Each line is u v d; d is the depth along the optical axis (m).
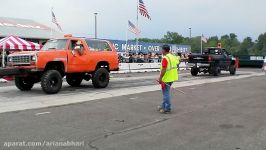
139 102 12.42
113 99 13.05
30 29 41.59
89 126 8.62
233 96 14.23
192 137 7.69
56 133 7.89
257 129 8.47
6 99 12.87
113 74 28.03
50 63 14.65
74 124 8.82
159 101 12.69
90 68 16.08
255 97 13.95
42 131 8.07
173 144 7.15
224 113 10.47
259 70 37.50
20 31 40.03
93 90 15.73
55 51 14.71
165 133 8.02
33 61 14.05
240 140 7.48
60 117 9.65
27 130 8.14
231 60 28.06
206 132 8.14
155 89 16.23
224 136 7.79
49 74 14.29
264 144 7.19
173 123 9.08
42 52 14.27
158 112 10.59
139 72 31.45
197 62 26.30
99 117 9.73
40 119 9.37
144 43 47.62
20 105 11.51
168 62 10.41
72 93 14.62
